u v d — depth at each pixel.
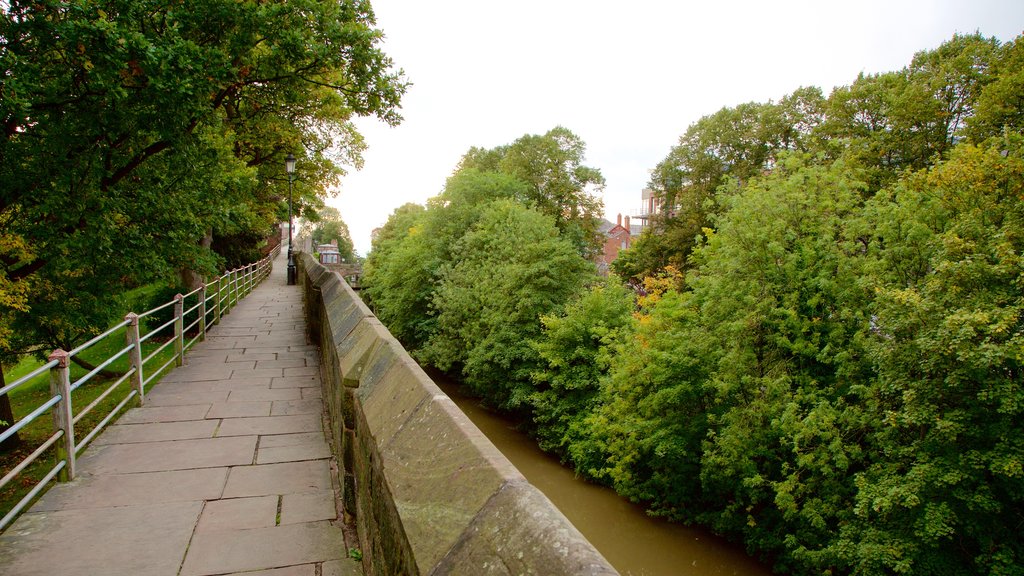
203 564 3.30
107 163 8.02
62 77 6.85
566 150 41.94
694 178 39.25
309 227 84.06
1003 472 7.86
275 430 5.89
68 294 10.02
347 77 10.79
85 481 4.51
